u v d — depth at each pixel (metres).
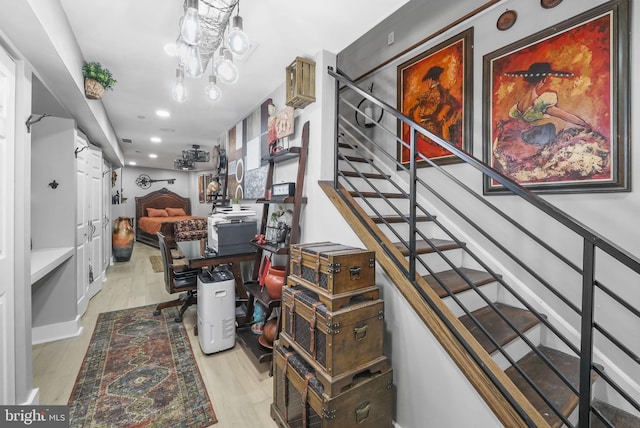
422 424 1.42
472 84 2.14
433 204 2.42
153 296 3.85
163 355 2.36
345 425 1.34
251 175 3.54
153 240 7.90
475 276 1.97
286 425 1.58
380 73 2.91
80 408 1.74
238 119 3.93
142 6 1.68
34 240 2.66
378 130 2.91
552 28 1.72
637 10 1.43
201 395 1.88
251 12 1.73
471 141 2.14
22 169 1.63
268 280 2.26
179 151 6.33
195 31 1.22
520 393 1.15
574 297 1.67
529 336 1.63
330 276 1.43
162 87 2.82
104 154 4.82
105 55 2.23
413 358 1.46
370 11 1.72
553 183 1.72
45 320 2.60
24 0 1.25
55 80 2.01
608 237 1.54
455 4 2.27
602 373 0.92
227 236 2.83
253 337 2.46
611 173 1.50
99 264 4.09
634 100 1.44
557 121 1.70
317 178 2.23
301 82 2.18
